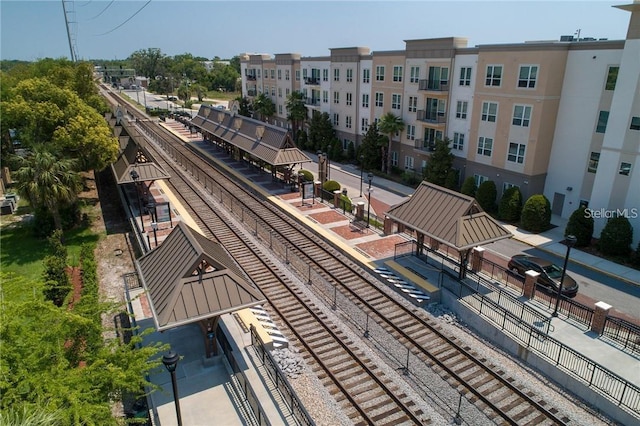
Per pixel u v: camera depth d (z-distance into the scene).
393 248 26.09
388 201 36.56
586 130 29.48
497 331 17.66
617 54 27.14
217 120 54.53
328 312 19.91
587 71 28.84
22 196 26.72
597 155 29.12
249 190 39.62
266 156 38.75
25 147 36.53
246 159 49.25
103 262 25.86
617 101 25.89
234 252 26.33
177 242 16.06
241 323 17.56
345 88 51.22
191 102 104.00
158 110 90.00
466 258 20.98
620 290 22.03
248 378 14.59
